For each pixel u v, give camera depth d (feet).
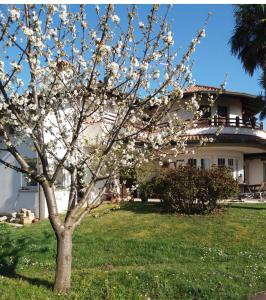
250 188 95.55
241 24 90.33
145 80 30.30
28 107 29.48
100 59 28.43
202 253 44.50
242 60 91.40
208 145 91.50
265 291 33.17
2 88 28.55
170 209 63.46
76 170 33.01
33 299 28.60
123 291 31.37
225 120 97.25
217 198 61.98
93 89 30.83
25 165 30.71
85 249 45.34
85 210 32.22
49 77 29.94
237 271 37.27
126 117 30.78
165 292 31.76
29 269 38.58
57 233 31.04
